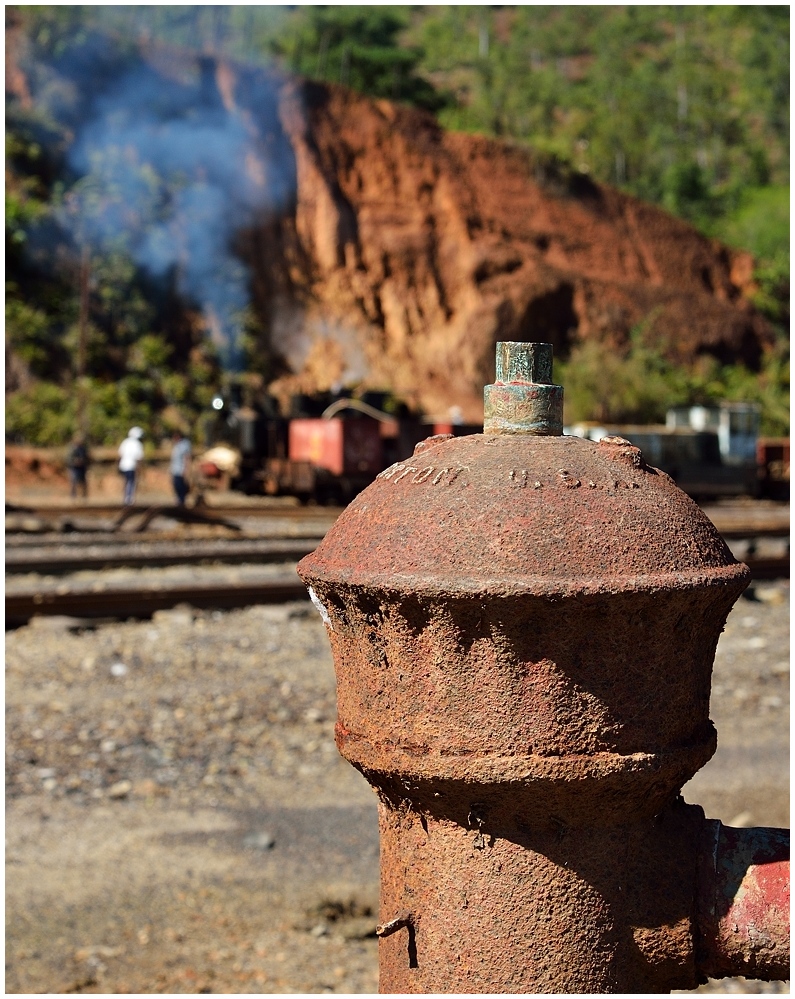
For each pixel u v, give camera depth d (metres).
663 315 52.19
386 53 69.75
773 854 2.22
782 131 88.62
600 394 45.28
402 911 2.26
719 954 2.21
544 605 2.00
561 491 2.12
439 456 2.28
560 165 53.75
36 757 7.43
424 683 2.11
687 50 99.88
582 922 2.14
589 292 49.62
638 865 2.19
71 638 10.70
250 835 6.38
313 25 70.38
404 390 42.44
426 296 45.94
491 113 74.81
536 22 104.56
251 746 7.81
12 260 36.84
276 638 11.02
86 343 36.47
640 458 2.29
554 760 2.05
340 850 6.27
